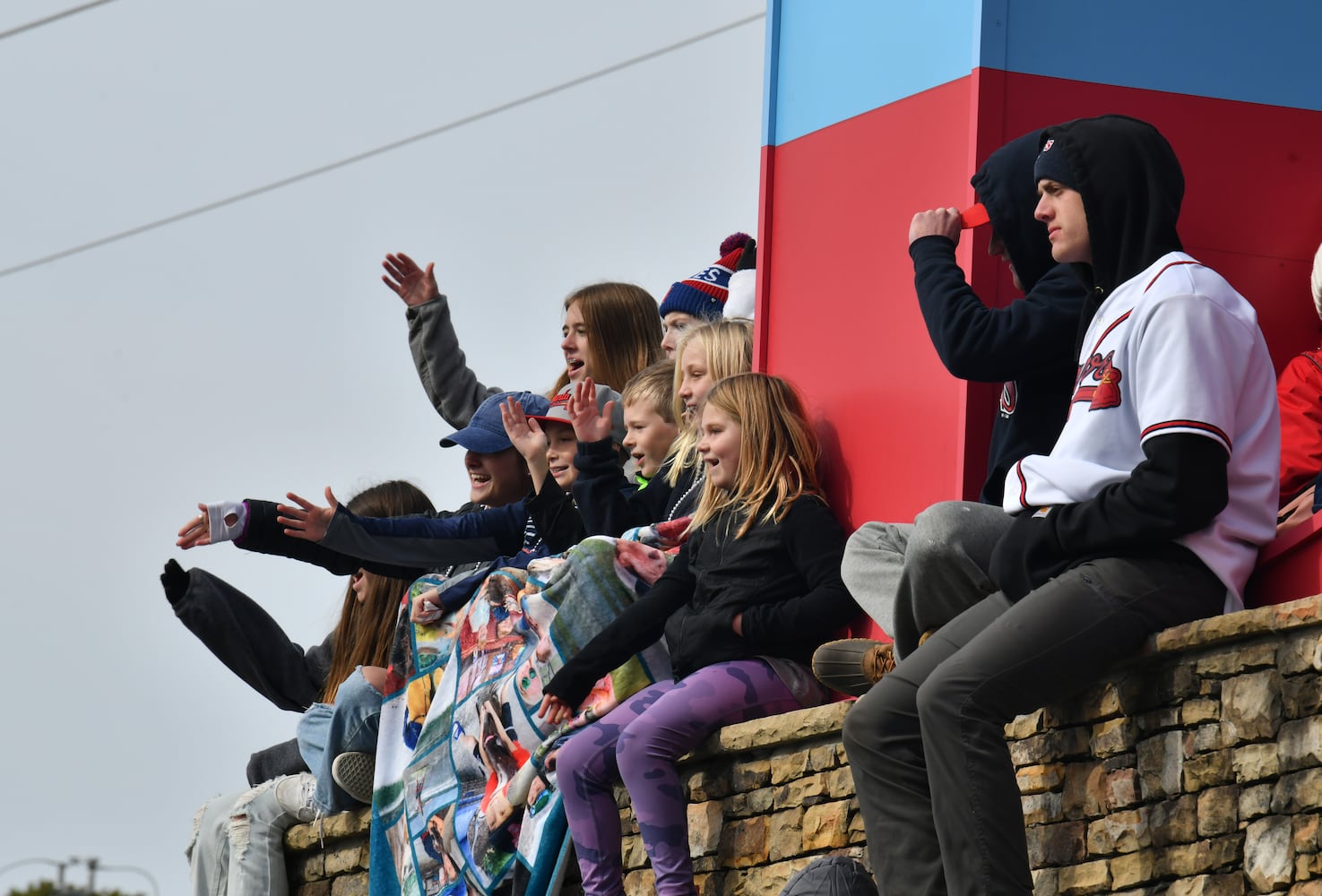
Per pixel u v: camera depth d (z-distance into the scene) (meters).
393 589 17.94
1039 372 11.64
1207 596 10.06
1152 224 10.43
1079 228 10.72
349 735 16.92
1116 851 10.46
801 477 13.34
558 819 13.76
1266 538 10.19
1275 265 13.80
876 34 14.77
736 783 13.12
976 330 11.56
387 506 18.39
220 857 18.34
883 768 10.56
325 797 17.28
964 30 13.86
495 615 15.38
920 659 10.59
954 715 9.92
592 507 14.87
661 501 15.07
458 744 15.25
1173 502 9.67
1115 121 10.71
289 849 18.19
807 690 13.05
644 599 13.53
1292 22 14.16
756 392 13.48
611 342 17.58
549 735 13.98
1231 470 10.07
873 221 14.48
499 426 17.06
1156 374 9.93
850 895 10.78
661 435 15.52
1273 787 9.61
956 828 9.85
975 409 13.12
